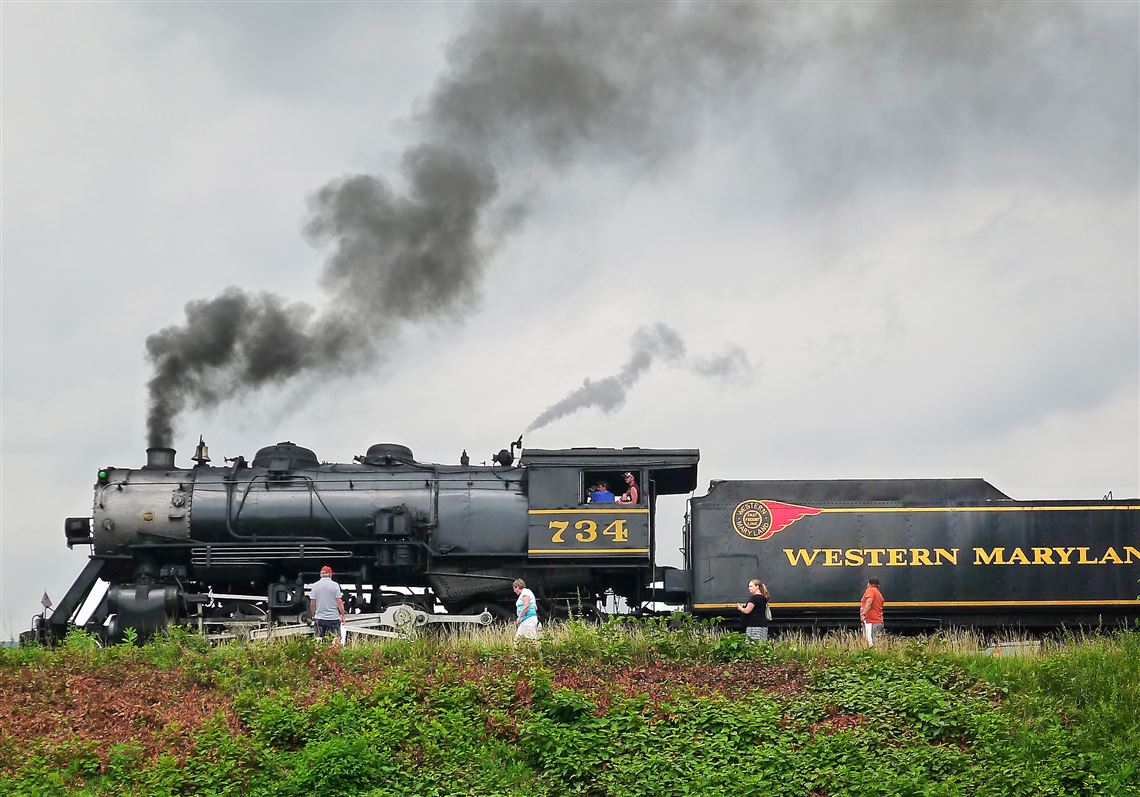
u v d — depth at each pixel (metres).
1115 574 25.02
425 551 25.38
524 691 18.58
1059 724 17.62
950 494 25.55
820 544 25.19
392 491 25.52
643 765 16.52
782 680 19.67
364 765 16.38
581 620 22.11
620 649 20.62
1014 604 24.98
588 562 25.00
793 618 25.20
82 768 16.70
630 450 25.44
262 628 24.69
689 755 16.80
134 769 16.66
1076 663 19.73
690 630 21.58
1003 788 15.94
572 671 19.84
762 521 25.28
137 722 18.19
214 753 16.91
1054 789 15.90
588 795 16.22
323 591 22.67
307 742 17.36
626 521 25.08
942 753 16.73
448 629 24.97
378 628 24.47
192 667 20.41
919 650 20.61
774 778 16.30
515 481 25.80
